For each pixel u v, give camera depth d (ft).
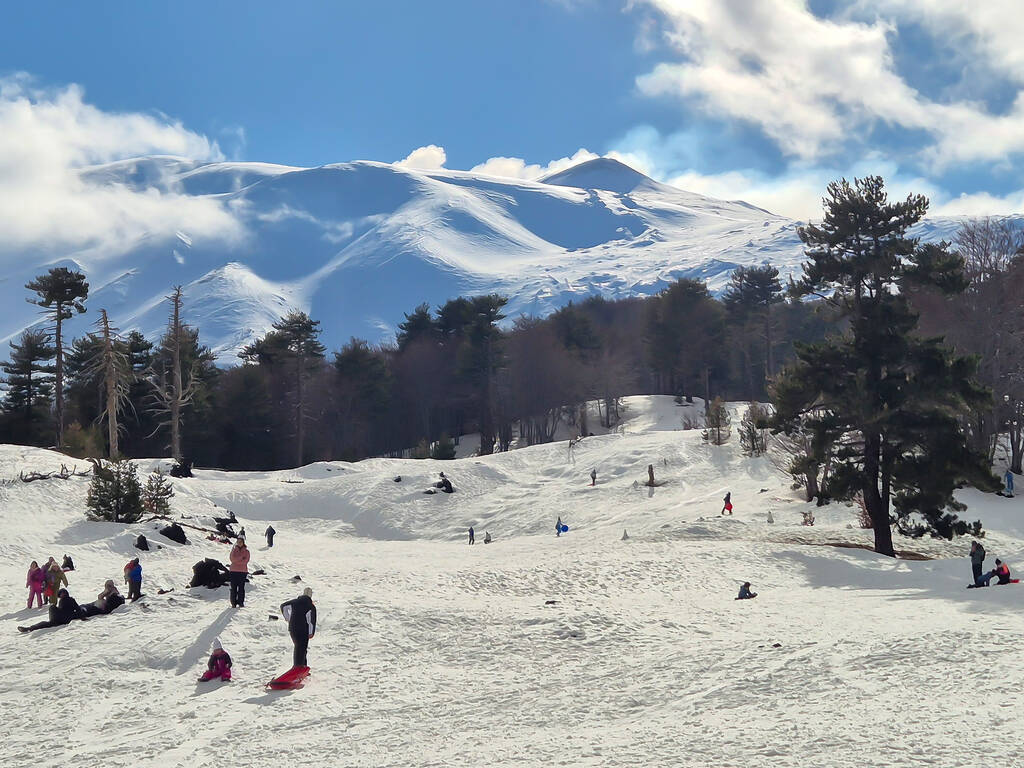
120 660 64.18
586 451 249.14
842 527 149.38
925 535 139.74
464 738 41.98
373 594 88.12
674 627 70.54
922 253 127.13
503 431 368.48
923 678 45.44
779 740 35.88
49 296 240.73
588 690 51.11
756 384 421.59
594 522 189.06
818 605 81.92
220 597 82.94
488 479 235.61
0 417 281.13
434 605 81.25
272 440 349.41
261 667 61.93
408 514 216.13
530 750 38.11
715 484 207.51
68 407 313.73
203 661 63.93
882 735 35.29
